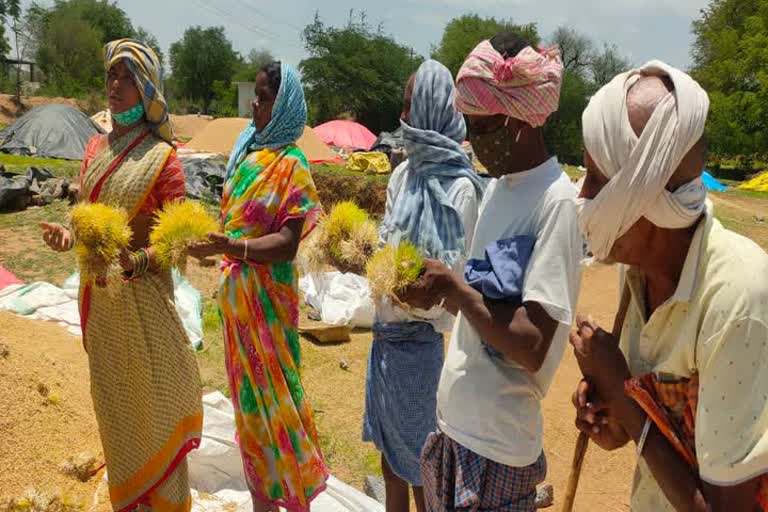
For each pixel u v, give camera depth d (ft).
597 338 6.44
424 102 11.51
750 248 5.52
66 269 31.24
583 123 5.99
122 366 11.53
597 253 6.15
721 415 5.30
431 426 11.64
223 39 258.57
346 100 159.33
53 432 13.60
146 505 11.97
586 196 6.13
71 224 10.84
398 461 11.73
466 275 8.00
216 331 23.91
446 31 199.11
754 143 130.00
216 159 60.80
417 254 8.11
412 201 11.31
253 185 11.57
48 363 15.94
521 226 7.84
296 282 12.27
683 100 5.50
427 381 11.53
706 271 5.52
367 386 12.06
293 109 11.75
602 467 17.94
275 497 12.01
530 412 8.06
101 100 180.24
